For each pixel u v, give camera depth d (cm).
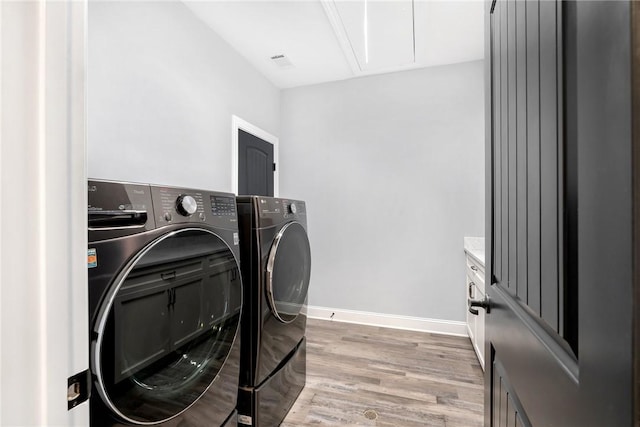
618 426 32
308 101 340
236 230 136
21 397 38
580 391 41
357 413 176
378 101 315
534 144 57
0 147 36
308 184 340
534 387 58
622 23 32
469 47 262
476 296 227
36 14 39
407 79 304
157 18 188
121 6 165
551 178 50
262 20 226
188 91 213
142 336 87
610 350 34
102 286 76
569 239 44
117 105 163
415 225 303
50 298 41
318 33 242
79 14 46
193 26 217
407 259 305
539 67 55
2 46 36
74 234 44
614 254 33
